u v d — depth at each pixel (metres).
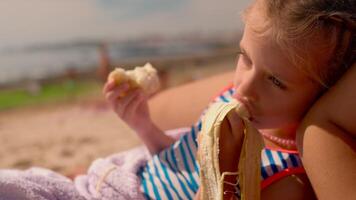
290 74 0.91
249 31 0.93
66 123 3.98
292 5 0.87
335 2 0.86
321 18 0.85
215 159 0.92
